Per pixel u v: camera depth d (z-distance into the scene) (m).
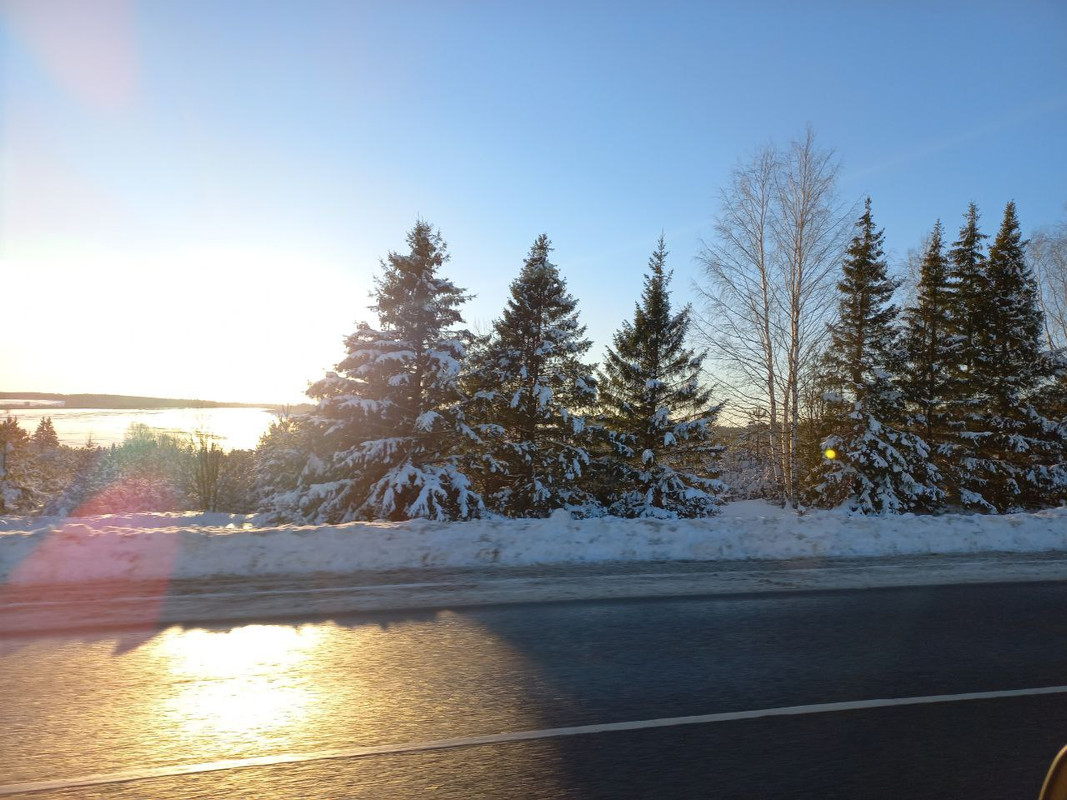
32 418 128.75
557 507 23.17
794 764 3.71
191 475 44.25
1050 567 9.63
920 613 6.99
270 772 3.56
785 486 27.28
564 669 5.21
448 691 4.74
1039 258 32.69
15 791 3.33
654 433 25.73
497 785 3.45
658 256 26.52
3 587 7.61
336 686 4.81
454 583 8.04
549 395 23.09
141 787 3.39
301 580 8.15
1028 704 4.61
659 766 3.67
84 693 4.62
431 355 20.27
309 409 20.88
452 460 21.33
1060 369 27.81
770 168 26.19
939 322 27.34
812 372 28.11
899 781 3.53
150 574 8.20
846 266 26.19
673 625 6.42
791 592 7.88
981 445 27.08
